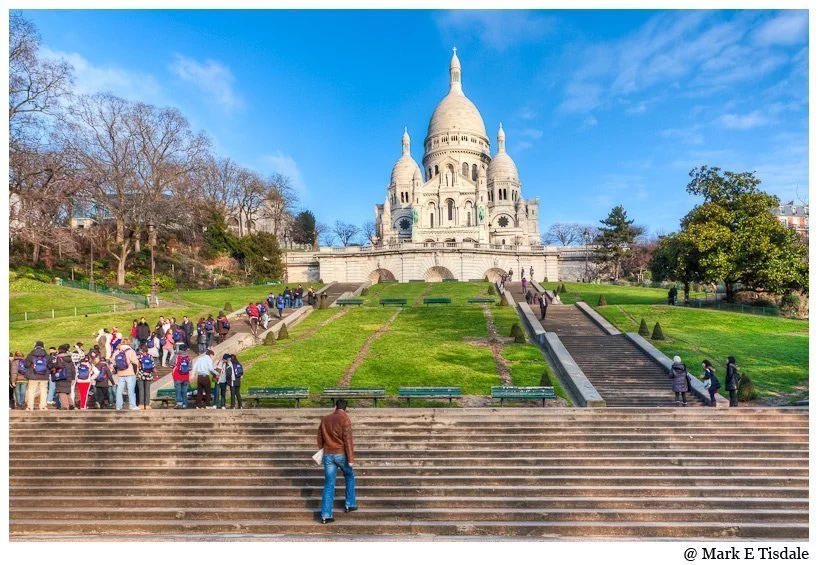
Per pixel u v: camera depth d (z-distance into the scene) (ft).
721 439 50.90
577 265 278.87
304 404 69.05
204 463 47.78
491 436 51.49
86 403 63.52
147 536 38.86
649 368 83.92
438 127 389.19
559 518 40.45
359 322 122.72
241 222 288.92
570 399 70.90
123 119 184.75
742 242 127.75
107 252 199.11
